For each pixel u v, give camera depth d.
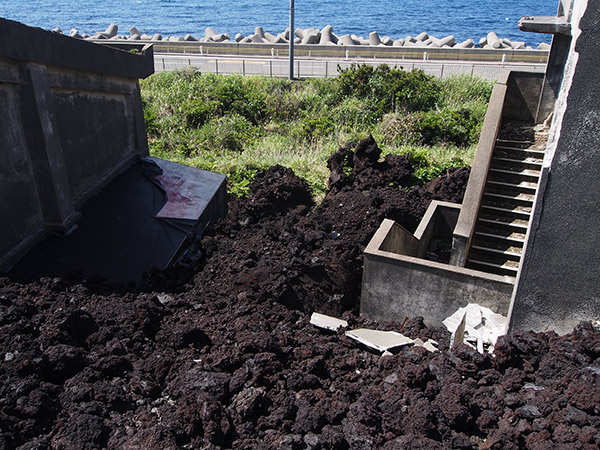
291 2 23.75
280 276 8.68
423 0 145.50
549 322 6.47
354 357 6.67
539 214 6.01
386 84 20.28
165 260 9.34
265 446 4.84
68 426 4.83
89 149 10.11
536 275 6.30
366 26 93.75
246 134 18.36
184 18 107.62
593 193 5.70
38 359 5.44
